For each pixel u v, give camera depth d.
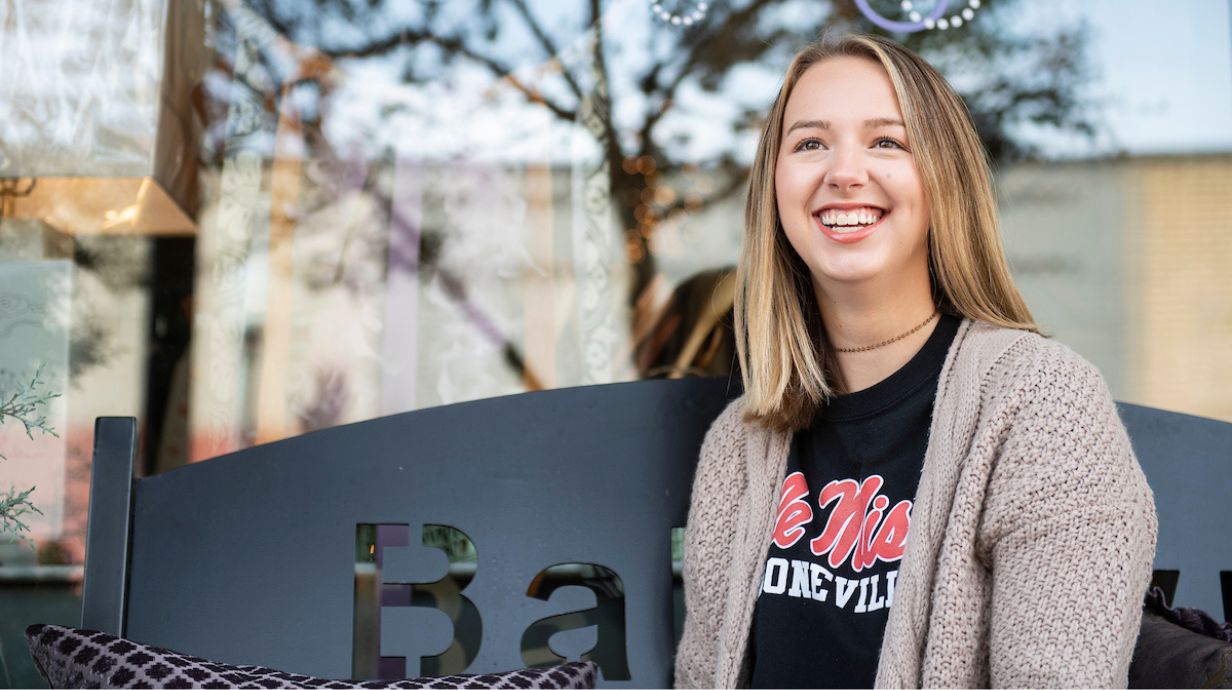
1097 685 0.79
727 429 1.10
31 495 1.53
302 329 1.74
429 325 1.79
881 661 0.87
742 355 1.09
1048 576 0.83
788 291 1.06
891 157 0.96
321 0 1.79
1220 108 1.84
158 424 1.64
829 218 0.97
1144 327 1.83
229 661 1.07
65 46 1.59
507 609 1.12
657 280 1.86
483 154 1.84
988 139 1.85
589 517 1.14
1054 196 1.84
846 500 0.98
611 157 1.87
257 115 1.75
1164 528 1.10
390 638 1.09
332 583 1.10
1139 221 1.84
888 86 0.98
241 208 1.72
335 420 1.73
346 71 1.80
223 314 1.69
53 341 1.58
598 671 1.06
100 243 1.62
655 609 1.12
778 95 1.06
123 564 1.06
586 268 1.85
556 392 1.16
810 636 0.96
